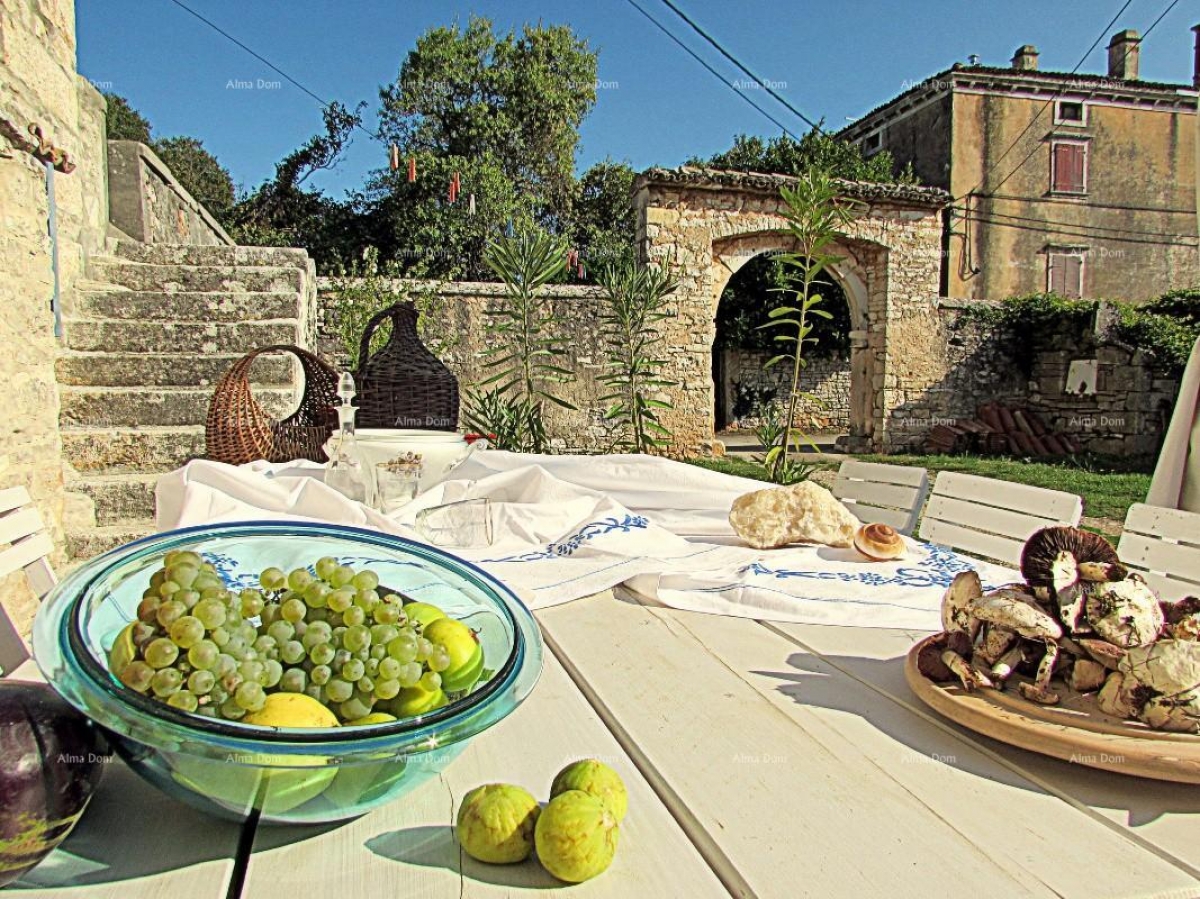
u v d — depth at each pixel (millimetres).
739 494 2027
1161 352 9836
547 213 17438
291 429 2826
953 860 644
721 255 9469
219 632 622
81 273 4996
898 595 1364
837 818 705
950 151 14438
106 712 567
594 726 889
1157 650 773
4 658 1093
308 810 625
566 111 16859
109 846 638
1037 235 14828
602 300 8719
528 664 759
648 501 2068
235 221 16531
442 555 958
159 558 814
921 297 10227
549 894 597
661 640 1176
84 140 5488
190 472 1542
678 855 650
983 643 883
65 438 3779
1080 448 10312
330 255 15875
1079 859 647
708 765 799
